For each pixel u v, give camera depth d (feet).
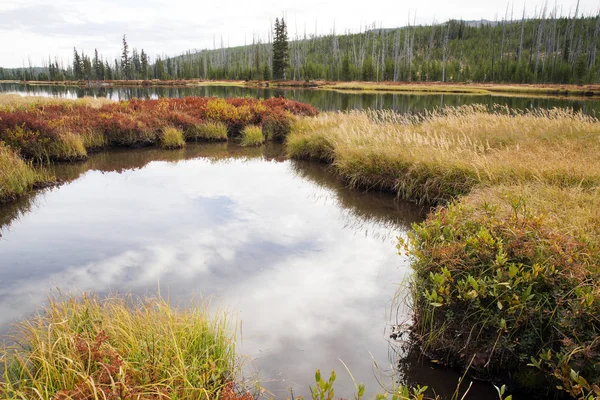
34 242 22.84
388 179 34.50
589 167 25.43
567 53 270.26
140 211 28.43
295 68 306.35
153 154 49.93
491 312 12.48
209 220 26.71
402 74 281.54
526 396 11.80
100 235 23.91
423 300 14.43
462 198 24.27
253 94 165.27
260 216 27.73
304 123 60.13
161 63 362.53
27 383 10.21
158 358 10.71
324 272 19.31
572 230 15.40
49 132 45.55
